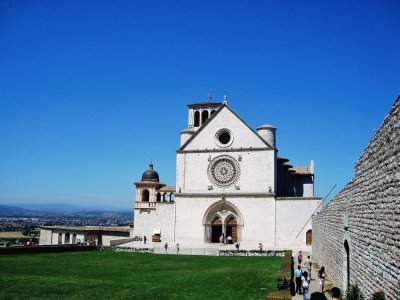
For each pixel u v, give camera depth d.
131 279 33.22
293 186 80.88
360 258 18.42
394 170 13.34
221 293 27.08
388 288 13.70
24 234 151.75
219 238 69.00
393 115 13.70
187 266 43.47
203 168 70.00
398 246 12.71
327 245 32.56
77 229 96.00
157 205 71.69
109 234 92.81
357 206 19.52
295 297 27.23
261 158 67.50
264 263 45.78
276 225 65.19
